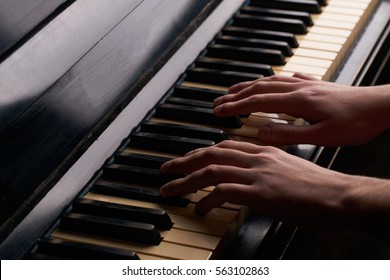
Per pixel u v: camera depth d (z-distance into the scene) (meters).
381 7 1.85
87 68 1.47
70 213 1.40
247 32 1.69
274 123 1.52
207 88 1.59
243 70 1.62
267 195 1.39
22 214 1.37
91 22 1.49
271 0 1.76
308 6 1.75
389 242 1.39
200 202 1.41
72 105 1.44
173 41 1.60
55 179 1.41
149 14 1.57
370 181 1.41
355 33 1.74
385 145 2.14
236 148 1.45
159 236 1.38
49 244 1.37
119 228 1.38
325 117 1.50
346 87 1.53
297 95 1.51
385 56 1.80
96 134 1.46
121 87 1.50
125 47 1.52
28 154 1.38
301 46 1.68
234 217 1.41
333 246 2.00
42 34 1.44
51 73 1.43
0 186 1.35
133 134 1.51
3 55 1.40
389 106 1.51
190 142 1.49
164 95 1.58
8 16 1.41
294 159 1.43
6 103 1.38
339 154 1.76
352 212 1.39
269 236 1.44
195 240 1.38
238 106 1.52
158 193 1.43
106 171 1.46
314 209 1.39
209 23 1.68
